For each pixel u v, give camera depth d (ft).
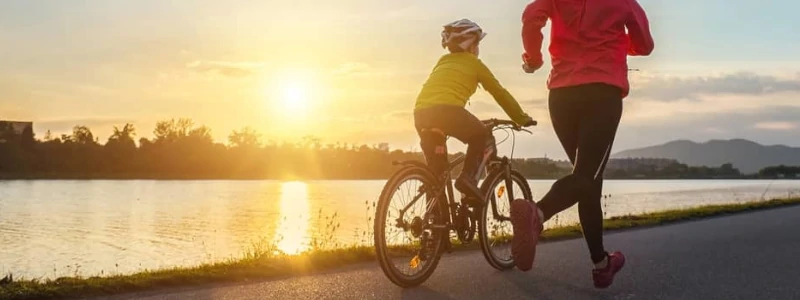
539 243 25.90
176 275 17.60
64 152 514.27
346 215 138.41
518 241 14.93
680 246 24.79
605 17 15.37
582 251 23.20
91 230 139.33
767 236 28.35
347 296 15.67
